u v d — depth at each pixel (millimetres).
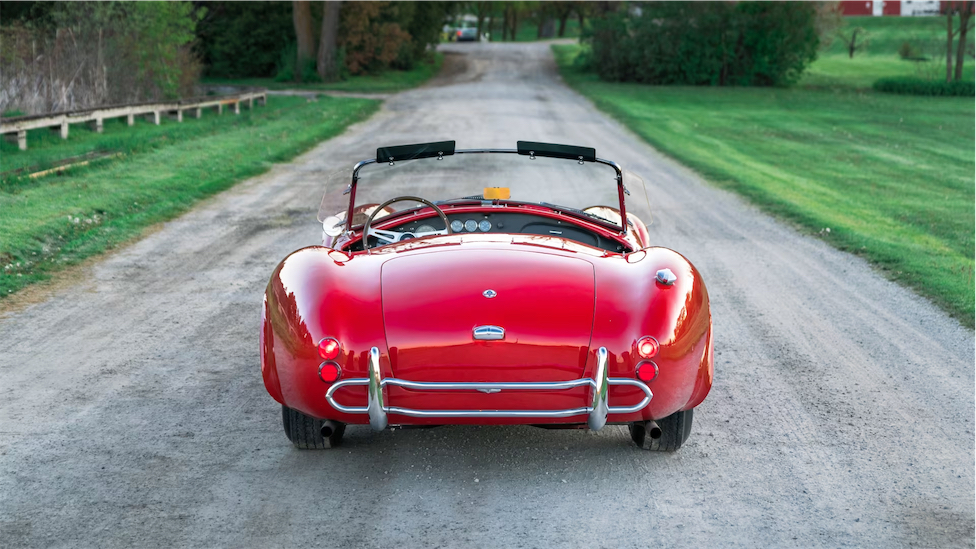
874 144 25062
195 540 3262
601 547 3262
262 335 3803
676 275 3801
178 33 28250
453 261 3873
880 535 3381
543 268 3816
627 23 59375
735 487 3814
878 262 9016
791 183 15797
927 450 4246
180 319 6477
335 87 49250
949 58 53719
